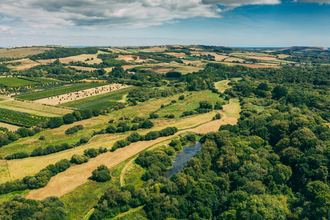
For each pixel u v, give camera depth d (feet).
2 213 217.77
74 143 405.80
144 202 262.47
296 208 223.71
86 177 312.91
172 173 337.11
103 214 242.58
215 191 264.52
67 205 257.14
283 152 316.40
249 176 274.36
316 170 263.90
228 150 337.11
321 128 353.10
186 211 243.81
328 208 199.93
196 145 431.02
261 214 217.97
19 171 318.86
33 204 232.73
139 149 398.83
